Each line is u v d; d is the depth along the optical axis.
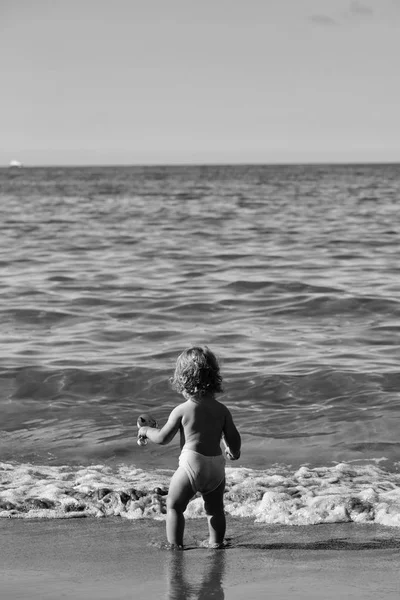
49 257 25.22
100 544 5.18
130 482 6.68
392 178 126.38
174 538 5.12
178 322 14.66
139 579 4.52
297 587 4.36
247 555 4.95
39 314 15.24
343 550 5.02
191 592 4.31
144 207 53.78
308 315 15.33
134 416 9.07
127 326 14.22
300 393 9.98
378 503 5.90
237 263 23.59
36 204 57.84
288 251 26.78
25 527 5.55
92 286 18.88
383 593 4.25
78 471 7.11
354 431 8.44
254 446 7.95
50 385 10.32
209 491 5.12
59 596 4.25
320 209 49.84
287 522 5.64
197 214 46.22
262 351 12.20
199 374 5.20
